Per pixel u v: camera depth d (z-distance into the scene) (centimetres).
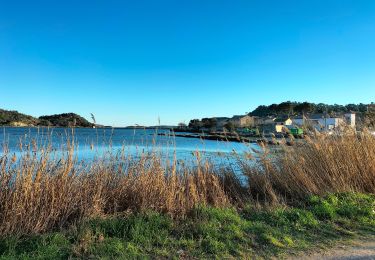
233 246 518
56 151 639
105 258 459
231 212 680
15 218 527
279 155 934
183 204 657
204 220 611
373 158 913
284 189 867
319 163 912
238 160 943
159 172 702
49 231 556
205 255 488
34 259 446
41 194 570
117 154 756
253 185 888
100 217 599
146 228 562
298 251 509
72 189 618
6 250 470
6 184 559
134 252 480
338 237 570
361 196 801
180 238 541
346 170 893
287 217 662
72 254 470
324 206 701
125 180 694
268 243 537
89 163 698
